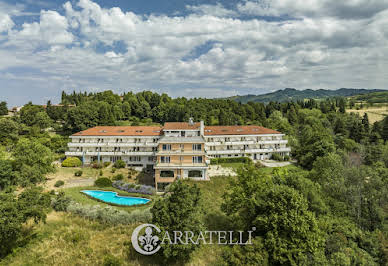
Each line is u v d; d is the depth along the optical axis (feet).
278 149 212.84
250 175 96.32
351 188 120.57
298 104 485.56
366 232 101.50
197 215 75.97
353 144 234.58
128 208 116.57
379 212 111.65
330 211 111.55
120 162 186.50
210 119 323.37
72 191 135.85
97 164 184.24
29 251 76.64
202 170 148.87
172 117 350.64
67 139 249.96
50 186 142.20
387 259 90.17
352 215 115.03
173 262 76.95
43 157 145.38
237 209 91.15
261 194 89.61
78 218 101.81
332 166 141.38
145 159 195.42
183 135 187.52
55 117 359.25
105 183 147.95
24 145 145.89
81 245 82.07
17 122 283.38
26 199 78.64
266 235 79.77
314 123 298.15
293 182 110.52
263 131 217.15
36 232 87.56
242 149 206.39
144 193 138.21
